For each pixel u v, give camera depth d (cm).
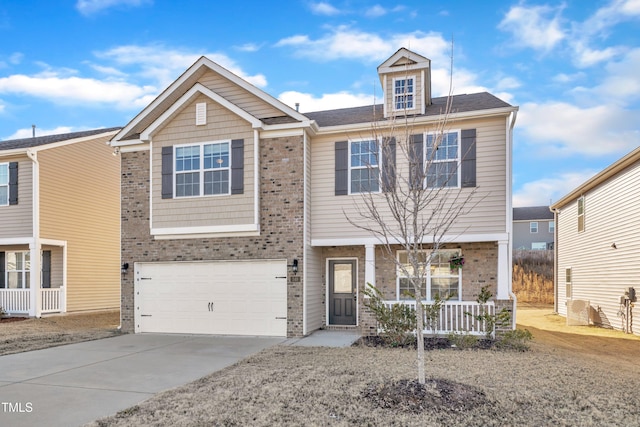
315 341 1038
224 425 474
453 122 1109
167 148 1230
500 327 1020
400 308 1012
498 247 1059
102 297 1823
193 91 1200
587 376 680
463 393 561
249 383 637
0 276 1655
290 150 1158
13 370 761
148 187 1261
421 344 591
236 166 1173
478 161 1088
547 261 2883
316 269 1236
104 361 832
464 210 1081
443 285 1157
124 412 522
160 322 1223
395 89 1200
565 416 498
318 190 1200
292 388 604
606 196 1516
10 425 490
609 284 1490
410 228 1095
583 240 1734
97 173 1825
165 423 480
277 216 1152
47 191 1582
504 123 1080
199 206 1192
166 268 1234
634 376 705
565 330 1431
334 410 515
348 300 1259
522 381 637
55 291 1622
